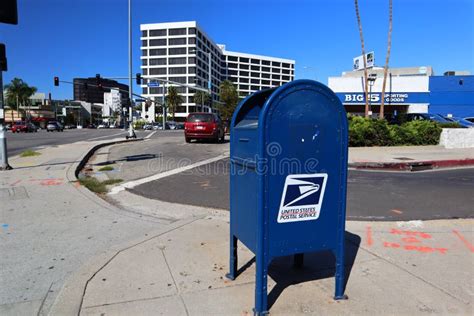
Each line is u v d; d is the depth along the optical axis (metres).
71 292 3.12
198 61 123.56
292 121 2.78
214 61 141.50
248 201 3.02
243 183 3.11
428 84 37.94
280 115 2.74
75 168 10.21
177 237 4.54
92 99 183.12
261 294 2.81
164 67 122.94
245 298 3.07
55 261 3.97
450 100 37.91
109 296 3.07
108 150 16.39
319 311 2.87
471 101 37.69
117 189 7.86
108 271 3.54
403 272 3.59
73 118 124.94
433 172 10.91
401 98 38.12
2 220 5.48
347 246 4.32
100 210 6.07
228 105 56.78
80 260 4.01
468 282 3.38
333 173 2.95
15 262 3.94
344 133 2.94
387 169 11.51
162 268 3.63
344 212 3.02
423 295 3.12
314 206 2.92
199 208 6.30
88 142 19.97
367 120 18.05
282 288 3.26
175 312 2.85
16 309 2.99
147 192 7.56
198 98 107.19
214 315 2.81
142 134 34.62
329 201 2.96
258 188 2.77
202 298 3.06
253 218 2.92
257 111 3.49
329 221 2.98
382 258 3.94
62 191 7.41
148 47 123.69
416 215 5.94
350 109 41.97
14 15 8.72
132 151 15.72
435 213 6.07
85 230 5.04
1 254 4.16
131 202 6.76
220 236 4.59
